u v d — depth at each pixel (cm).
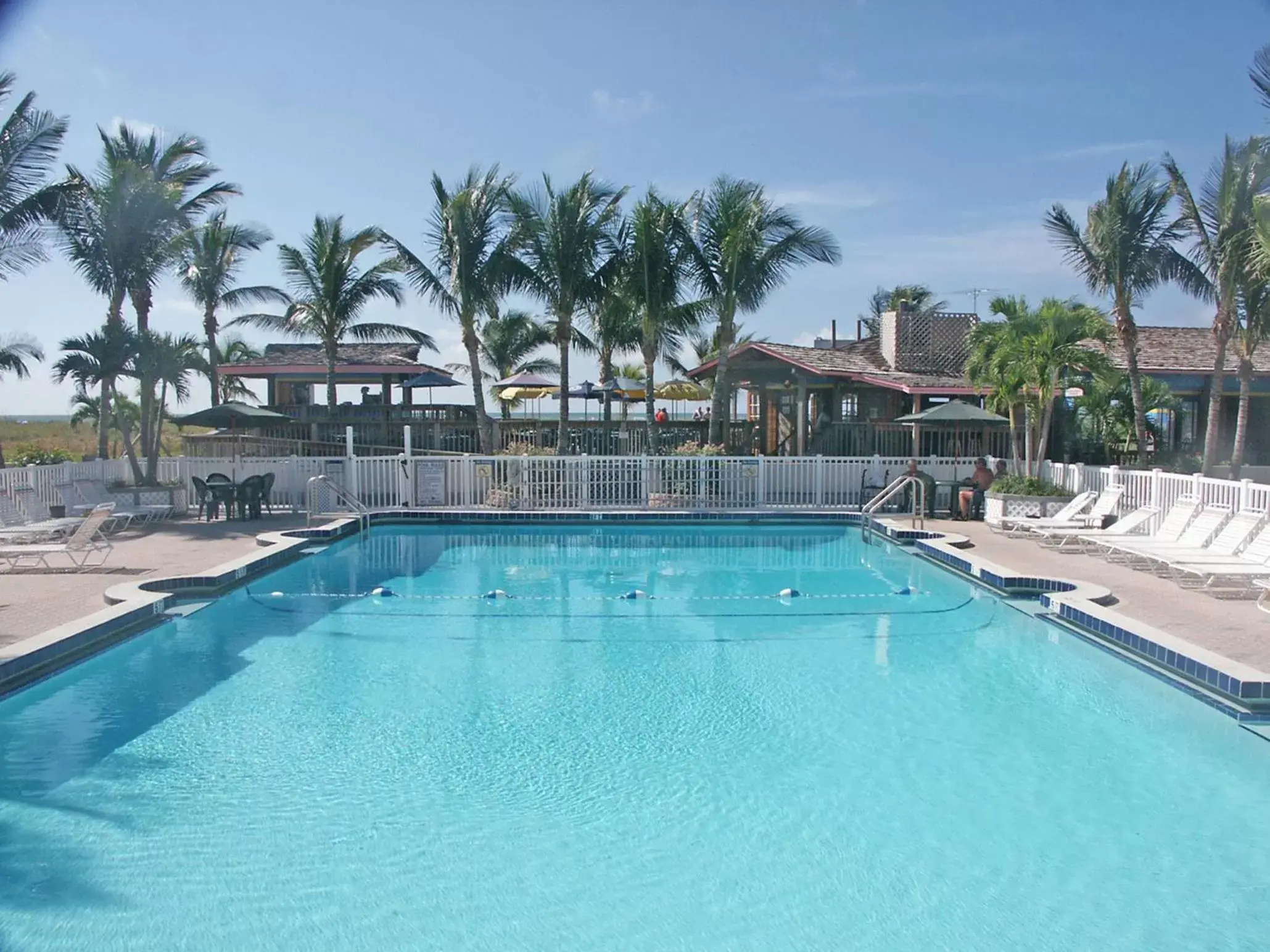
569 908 481
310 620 1101
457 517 1953
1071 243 2228
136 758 672
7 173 1853
